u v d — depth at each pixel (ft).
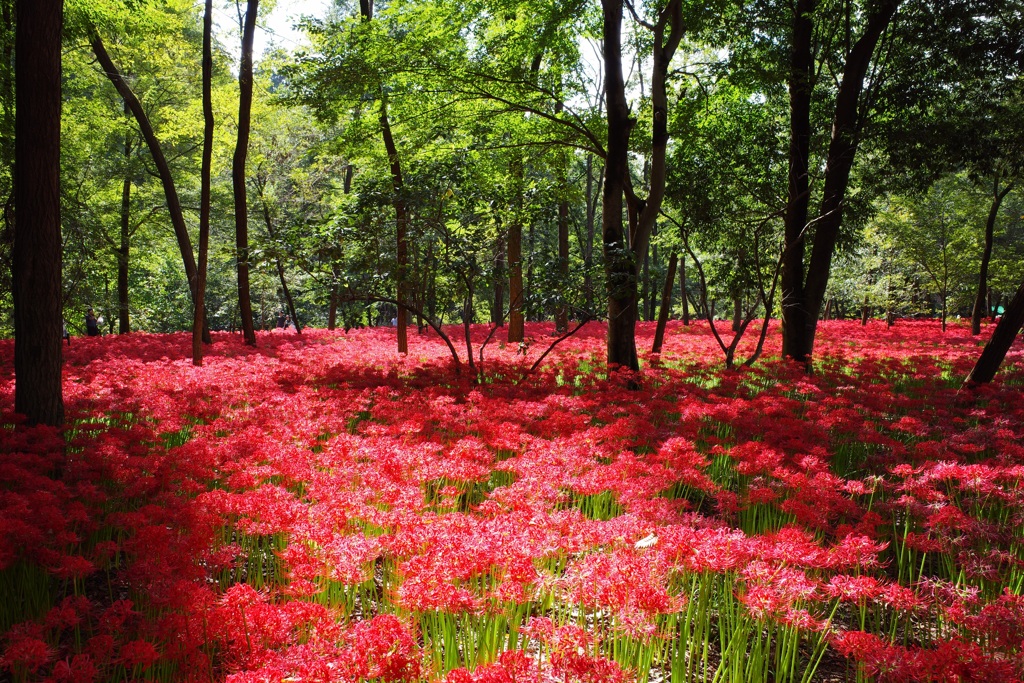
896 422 29.17
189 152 88.38
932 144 45.42
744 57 49.16
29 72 22.03
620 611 11.87
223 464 21.89
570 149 56.95
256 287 105.40
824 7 48.44
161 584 12.76
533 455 21.07
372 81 47.88
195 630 11.76
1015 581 15.55
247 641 11.22
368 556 14.08
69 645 13.88
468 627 12.44
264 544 17.56
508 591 12.21
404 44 47.14
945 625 13.88
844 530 16.97
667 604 11.68
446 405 30.14
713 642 14.62
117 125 80.64
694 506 22.44
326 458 21.59
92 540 17.89
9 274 39.37
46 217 22.45
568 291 39.50
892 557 18.86
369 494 17.87
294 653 10.84
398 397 35.65
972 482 19.29
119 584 16.93
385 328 95.71
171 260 124.16
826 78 58.49
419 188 39.63
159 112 81.97
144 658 10.91
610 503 20.17
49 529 15.48
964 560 15.12
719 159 51.16
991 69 44.78
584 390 36.58
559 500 18.65
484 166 51.96
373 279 40.24
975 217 87.30
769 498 17.76
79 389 35.14
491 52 48.93
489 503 17.13
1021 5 43.37
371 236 40.57
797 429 25.26
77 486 18.90
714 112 57.93
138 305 103.09
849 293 104.83
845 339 80.18
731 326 99.30
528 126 51.90
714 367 48.60
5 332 78.33
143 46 69.05
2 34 35.24
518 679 10.48
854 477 24.93
